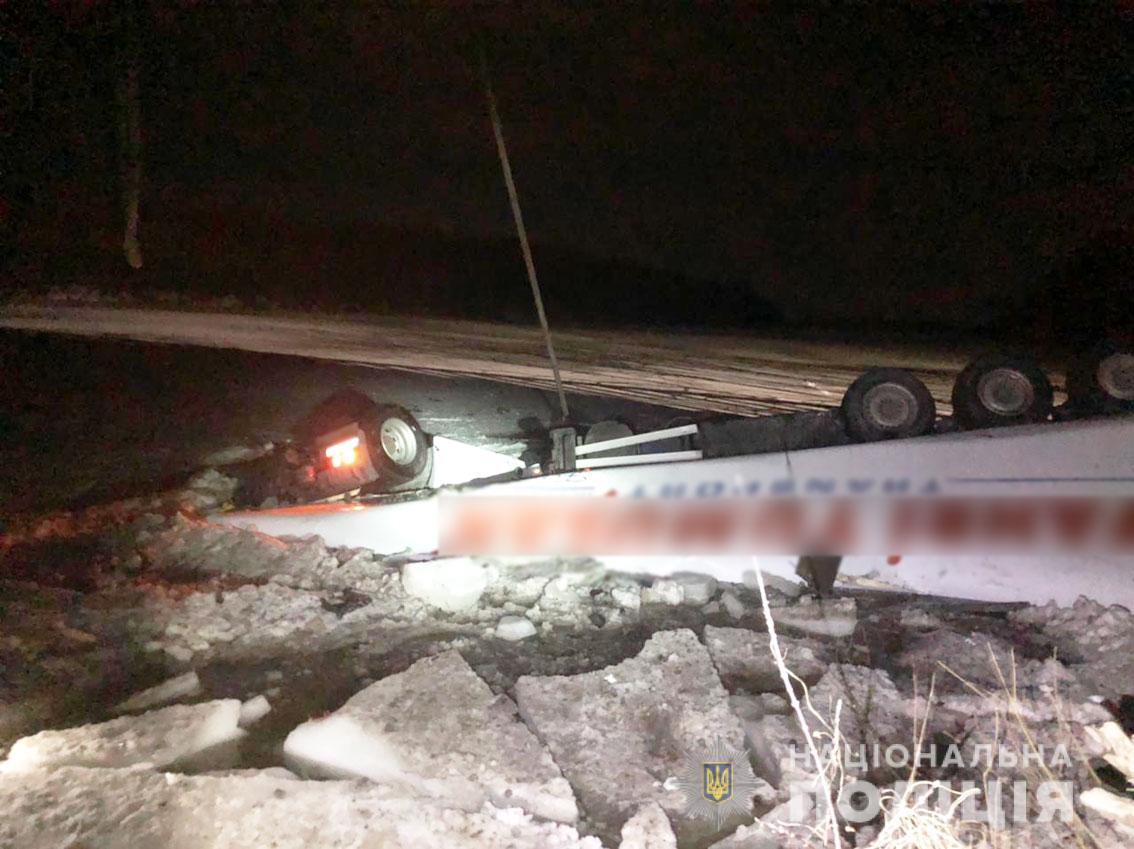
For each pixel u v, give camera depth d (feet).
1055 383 20.71
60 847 9.87
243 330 60.80
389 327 70.54
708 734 12.40
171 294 75.97
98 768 11.32
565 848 10.07
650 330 90.02
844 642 15.34
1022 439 16.35
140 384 40.93
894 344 81.25
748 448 18.45
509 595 17.26
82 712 13.29
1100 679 13.82
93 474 27.43
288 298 81.82
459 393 40.60
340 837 10.03
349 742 11.93
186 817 10.33
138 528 20.90
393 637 15.60
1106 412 16.94
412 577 16.96
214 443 30.78
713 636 15.20
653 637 14.89
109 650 15.06
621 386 41.86
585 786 11.50
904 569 16.87
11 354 44.96
